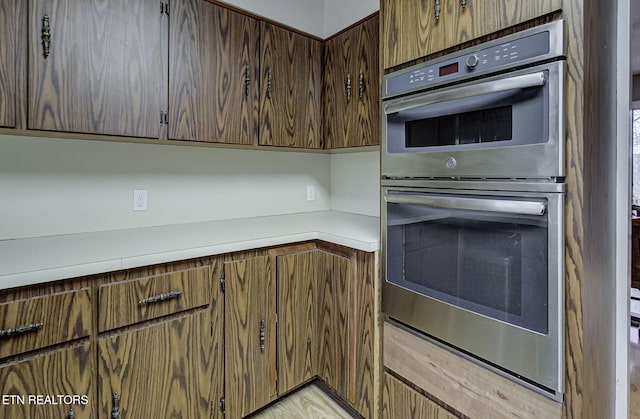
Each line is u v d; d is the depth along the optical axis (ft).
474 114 3.70
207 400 4.84
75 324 3.78
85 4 4.40
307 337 5.92
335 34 6.70
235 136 5.82
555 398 3.24
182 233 5.59
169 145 6.27
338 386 5.69
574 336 3.12
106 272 3.94
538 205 3.16
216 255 4.84
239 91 5.83
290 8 6.45
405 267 4.55
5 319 3.38
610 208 4.09
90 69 4.45
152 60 4.93
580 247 3.06
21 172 4.99
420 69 4.22
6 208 4.91
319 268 5.94
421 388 4.46
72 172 5.39
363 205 7.87
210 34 5.48
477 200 3.62
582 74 2.99
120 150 5.81
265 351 5.43
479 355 3.77
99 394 3.96
